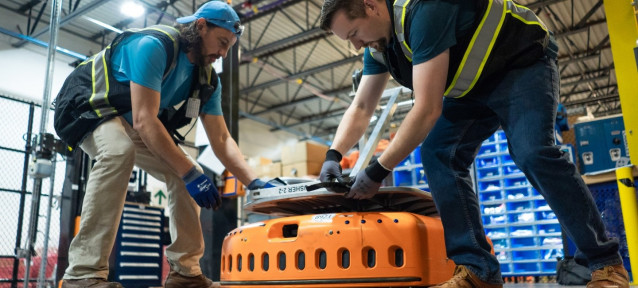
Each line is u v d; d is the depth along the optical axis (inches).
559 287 92.5
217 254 122.6
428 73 50.5
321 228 61.8
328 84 563.2
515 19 54.8
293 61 503.2
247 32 446.0
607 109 637.9
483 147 164.4
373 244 59.3
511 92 55.8
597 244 55.5
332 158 64.5
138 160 81.4
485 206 161.6
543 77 55.2
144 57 68.2
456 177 59.7
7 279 220.2
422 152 63.0
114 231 70.9
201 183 70.0
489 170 163.2
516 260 152.9
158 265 167.6
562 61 473.7
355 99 70.3
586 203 54.5
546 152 53.3
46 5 370.0
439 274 61.1
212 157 116.2
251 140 586.6
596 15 410.0
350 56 494.0
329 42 467.5
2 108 311.9
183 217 81.2
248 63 492.4
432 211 79.8
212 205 70.9
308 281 61.4
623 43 128.6
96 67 73.4
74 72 75.9
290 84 553.3
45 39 382.6
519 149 55.0
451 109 61.9
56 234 290.2
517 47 54.7
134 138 79.6
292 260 62.9
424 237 59.7
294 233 69.4
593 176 130.0
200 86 78.0
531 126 54.0
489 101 58.0
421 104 50.7
